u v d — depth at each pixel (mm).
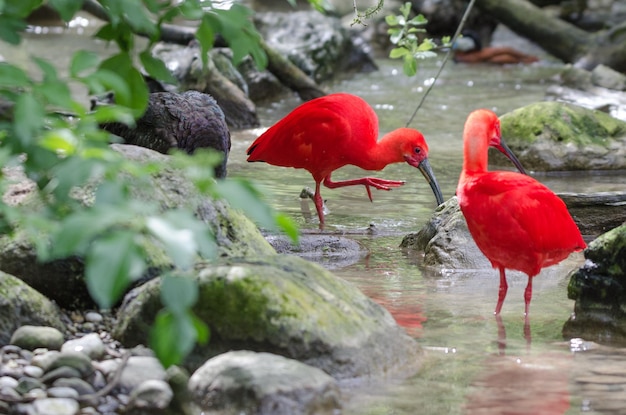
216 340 8492
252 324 8391
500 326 10086
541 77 30594
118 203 6348
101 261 5770
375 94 27812
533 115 19266
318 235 13820
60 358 8180
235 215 10695
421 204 16000
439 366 8812
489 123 10789
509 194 10086
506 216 10062
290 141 14742
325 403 7695
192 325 6156
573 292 10844
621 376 8578
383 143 14883
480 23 36531
